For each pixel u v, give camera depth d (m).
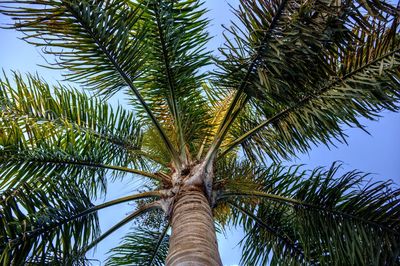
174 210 4.06
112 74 4.20
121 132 5.54
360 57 4.14
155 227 5.89
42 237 4.04
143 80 4.93
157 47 4.49
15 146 4.23
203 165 4.58
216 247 3.41
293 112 4.72
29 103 4.87
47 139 4.53
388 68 3.99
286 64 3.96
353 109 4.31
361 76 4.13
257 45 3.92
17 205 3.94
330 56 4.20
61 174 4.59
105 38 3.74
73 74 4.01
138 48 4.09
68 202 4.22
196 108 5.66
